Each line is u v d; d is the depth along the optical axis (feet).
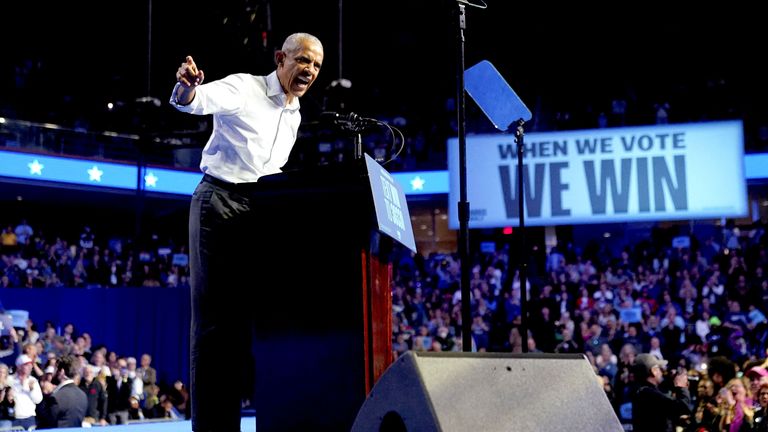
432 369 7.19
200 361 9.53
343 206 8.82
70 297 44.98
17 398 29.19
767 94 64.13
